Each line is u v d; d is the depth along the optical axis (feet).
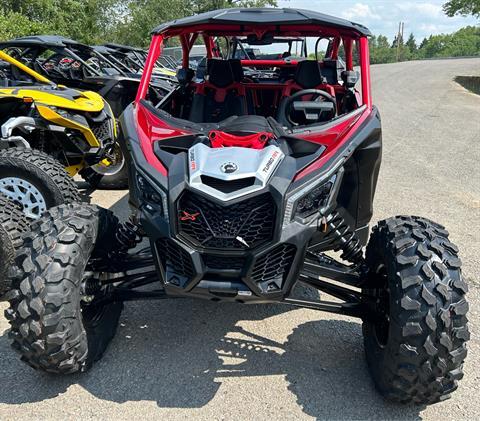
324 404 8.93
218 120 13.50
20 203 14.49
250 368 9.89
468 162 26.35
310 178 8.73
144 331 11.07
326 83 13.99
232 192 8.37
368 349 9.61
